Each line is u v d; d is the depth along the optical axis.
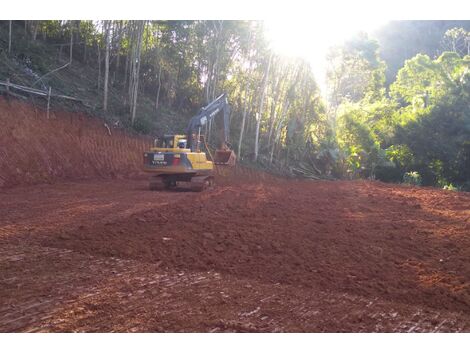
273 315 5.22
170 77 32.19
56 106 21.22
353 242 8.66
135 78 25.67
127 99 27.97
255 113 35.25
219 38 30.52
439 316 5.34
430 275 6.79
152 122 27.47
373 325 5.03
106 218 10.19
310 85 35.34
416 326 5.04
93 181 19.33
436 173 42.75
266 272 6.80
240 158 30.92
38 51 24.67
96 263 6.94
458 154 41.69
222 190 16.95
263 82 32.19
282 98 34.94
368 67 40.25
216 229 9.35
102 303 5.36
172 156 16.06
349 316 5.25
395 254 7.91
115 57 30.94
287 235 9.06
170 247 7.92
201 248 7.96
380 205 14.12
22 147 17.78
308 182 26.00
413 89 51.59
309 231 9.54
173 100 33.31
